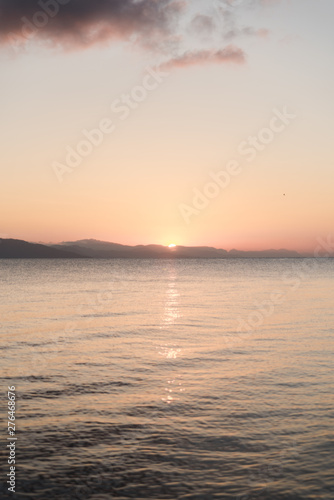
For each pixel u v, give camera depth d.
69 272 138.38
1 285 76.69
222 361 20.83
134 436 11.88
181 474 9.89
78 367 19.61
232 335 28.11
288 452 10.91
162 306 45.34
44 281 89.88
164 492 9.18
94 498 8.97
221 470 10.06
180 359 21.22
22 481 9.56
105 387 16.47
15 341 25.80
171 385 16.73
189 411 13.83
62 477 9.76
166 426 12.57
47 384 16.86
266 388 16.30
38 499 8.92
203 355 22.17
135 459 10.58
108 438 11.77
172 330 30.06
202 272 145.38
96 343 25.28
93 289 68.75
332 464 10.30
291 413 13.61
